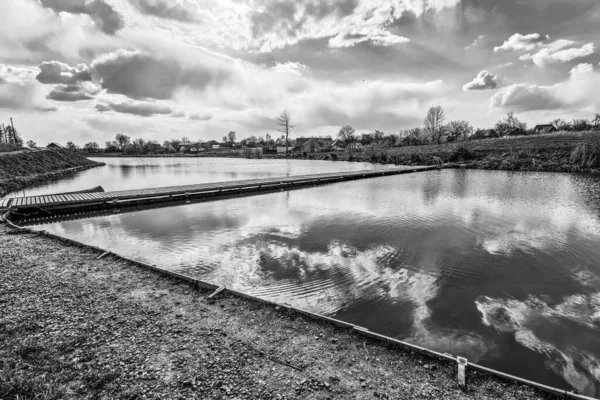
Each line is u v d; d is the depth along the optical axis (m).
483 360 4.89
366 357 4.38
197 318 5.38
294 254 9.55
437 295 6.97
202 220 14.23
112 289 6.46
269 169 45.56
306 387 3.81
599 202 17.41
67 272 7.34
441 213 15.10
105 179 34.91
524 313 6.25
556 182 25.77
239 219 14.34
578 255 9.36
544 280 7.72
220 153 106.06
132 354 4.40
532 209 15.80
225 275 8.01
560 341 5.36
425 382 3.90
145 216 15.33
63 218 15.26
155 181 32.22
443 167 42.16
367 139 109.44
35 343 4.56
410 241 10.79
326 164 55.69
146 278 7.03
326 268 8.45
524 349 5.14
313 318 5.36
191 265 8.69
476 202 17.84
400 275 8.03
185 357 4.35
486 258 9.18
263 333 4.95
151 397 3.64
